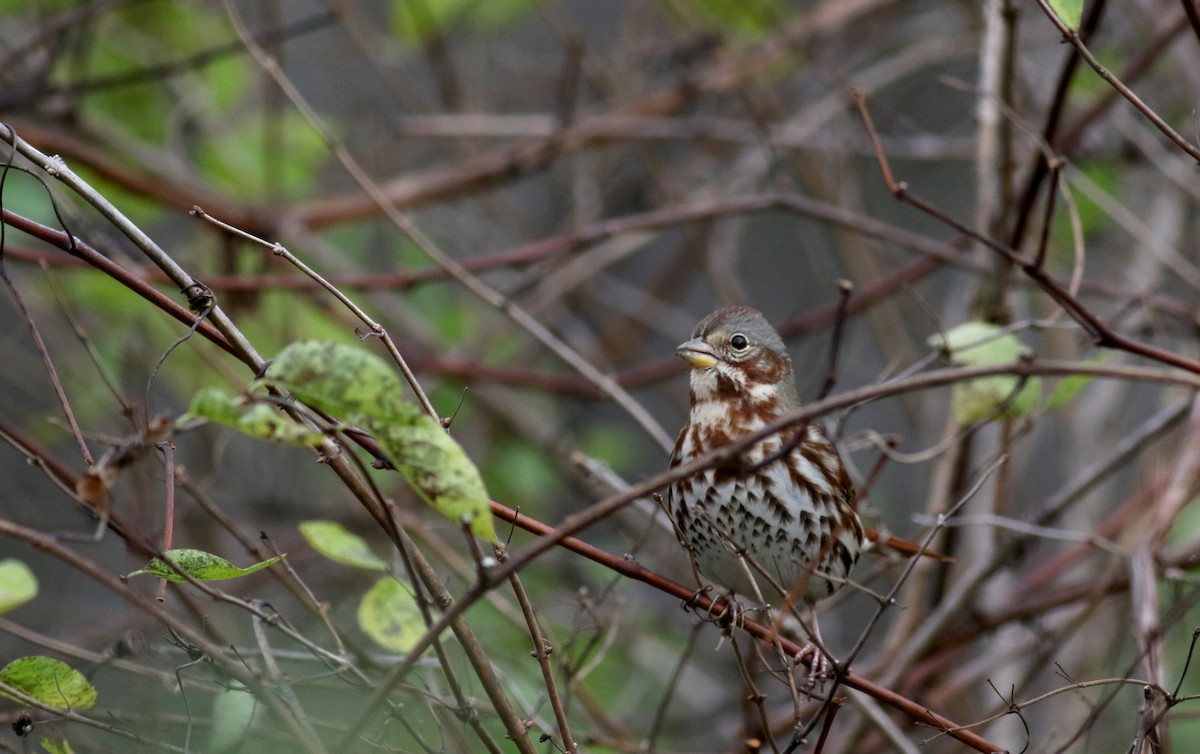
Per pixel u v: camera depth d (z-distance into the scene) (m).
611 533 13.80
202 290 5.93
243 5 16.33
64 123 12.23
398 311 14.28
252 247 12.69
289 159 13.43
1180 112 13.41
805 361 15.46
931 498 11.79
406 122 13.56
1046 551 13.75
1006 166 10.05
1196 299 13.38
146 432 5.38
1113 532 11.55
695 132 13.45
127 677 8.59
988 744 6.95
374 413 5.41
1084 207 13.23
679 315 16.20
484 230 16.45
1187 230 13.75
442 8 13.83
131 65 13.05
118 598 12.97
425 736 8.10
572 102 13.31
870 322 15.73
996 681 12.03
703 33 14.30
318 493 14.42
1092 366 5.79
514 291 12.20
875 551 10.41
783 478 8.51
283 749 7.60
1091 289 11.45
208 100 13.12
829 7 14.77
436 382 13.07
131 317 12.44
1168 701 7.14
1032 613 10.75
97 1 11.66
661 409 17.81
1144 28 13.21
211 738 7.43
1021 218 9.70
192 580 6.00
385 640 7.64
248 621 11.69
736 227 15.59
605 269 17.28
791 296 18.41
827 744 11.07
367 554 7.78
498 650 10.23
